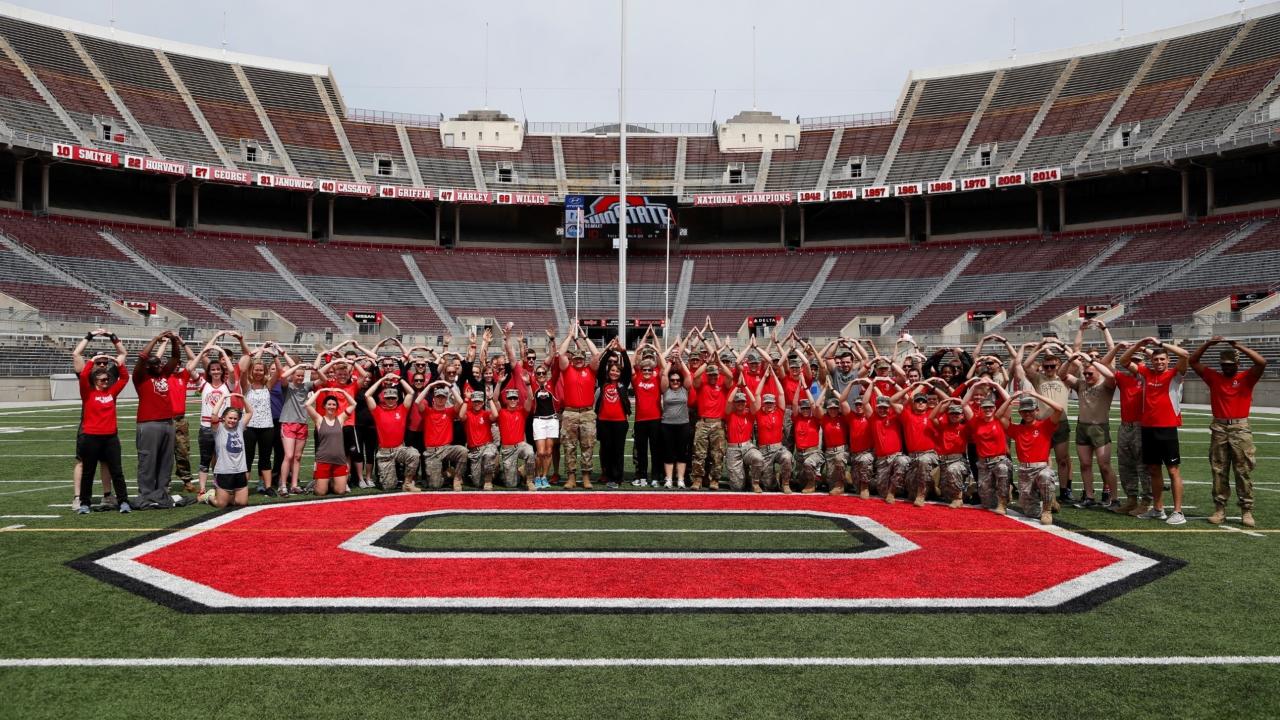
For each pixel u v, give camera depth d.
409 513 7.87
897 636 4.49
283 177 38.97
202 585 5.39
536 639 4.42
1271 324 26.61
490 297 41.09
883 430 8.68
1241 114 35.69
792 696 3.71
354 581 5.49
